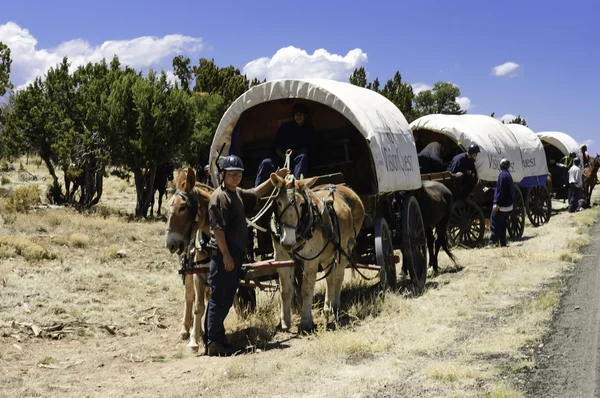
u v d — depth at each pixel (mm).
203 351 7648
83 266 12602
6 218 16844
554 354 6461
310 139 9969
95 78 25391
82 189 25172
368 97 10797
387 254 10312
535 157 21125
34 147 25547
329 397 5555
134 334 8688
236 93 41594
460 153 17047
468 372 5914
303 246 7922
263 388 5934
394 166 10070
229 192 7312
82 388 6227
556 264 12297
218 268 7293
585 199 25922
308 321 8148
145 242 16594
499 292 10008
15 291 9875
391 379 5965
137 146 22625
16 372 6734
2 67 29438
